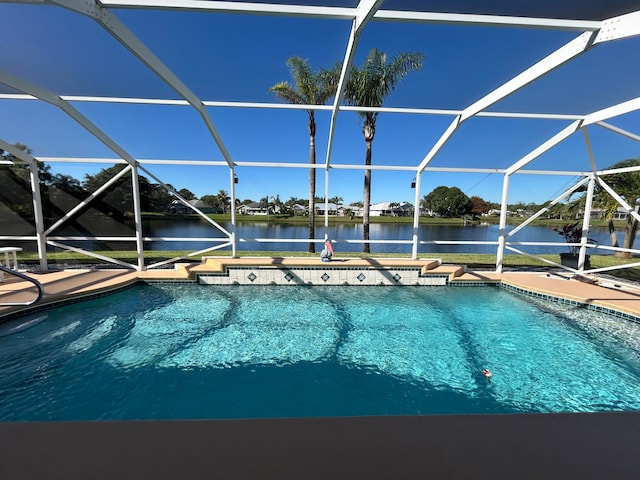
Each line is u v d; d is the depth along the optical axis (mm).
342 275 7109
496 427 1011
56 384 3291
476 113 4914
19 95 4707
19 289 5371
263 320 5066
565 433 996
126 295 6090
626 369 3705
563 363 3850
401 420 1034
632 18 2740
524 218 9109
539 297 6137
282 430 982
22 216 7309
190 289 6582
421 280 7145
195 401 3088
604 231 10461
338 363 3818
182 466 857
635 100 4332
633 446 952
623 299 5410
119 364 3693
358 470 862
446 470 870
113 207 7945
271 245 13305
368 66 9266
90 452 891
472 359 3926
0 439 922
